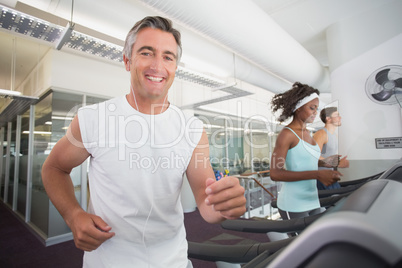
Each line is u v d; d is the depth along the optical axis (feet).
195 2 5.64
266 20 7.32
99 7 5.86
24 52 10.82
